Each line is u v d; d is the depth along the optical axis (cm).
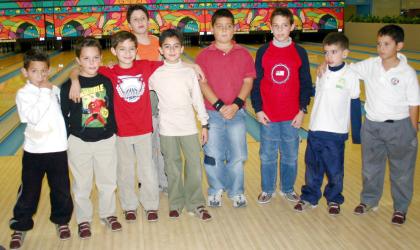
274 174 240
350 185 262
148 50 245
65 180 202
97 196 254
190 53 925
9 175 289
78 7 956
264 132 234
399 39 199
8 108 490
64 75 689
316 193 229
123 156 215
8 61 864
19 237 199
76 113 200
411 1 1187
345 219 219
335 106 216
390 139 209
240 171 232
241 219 222
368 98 214
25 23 955
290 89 226
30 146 194
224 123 227
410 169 210
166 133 217
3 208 238
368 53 860
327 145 219
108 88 205
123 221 223
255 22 1007
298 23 1030
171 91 213
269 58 225
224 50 224
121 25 965
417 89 204
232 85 222
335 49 212
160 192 257
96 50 199
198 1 979
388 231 205
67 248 197
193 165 221
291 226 213
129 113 209
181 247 195
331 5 1033
